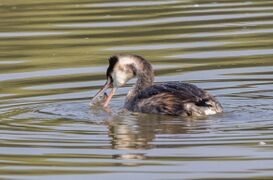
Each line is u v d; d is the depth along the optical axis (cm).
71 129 1602
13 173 1388
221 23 2486
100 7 2781
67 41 2373
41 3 2891
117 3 2831
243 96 1812
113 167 1402
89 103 1798
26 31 2498
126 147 1491
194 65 2075
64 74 2047
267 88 1864
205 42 2286
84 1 2895
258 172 1361
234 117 1642
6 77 2030
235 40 2295
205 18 2553
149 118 1673
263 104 1741
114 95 1912
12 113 1719
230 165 1392
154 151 1466
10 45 2355
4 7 2841
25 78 2019
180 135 1541
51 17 2656
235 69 2022
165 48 2242
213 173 1362
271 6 2698
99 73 2044
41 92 1886
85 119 1673
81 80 1988
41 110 1741
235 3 2766
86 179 1357
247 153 1440
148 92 1748
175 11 2659
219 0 2825
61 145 1510
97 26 2516
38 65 2134
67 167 1408
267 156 1423
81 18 2625
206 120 1631
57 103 1797
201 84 1917
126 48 2258
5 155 1468
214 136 1526
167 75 2000
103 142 1522
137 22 2536
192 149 1468
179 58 2144
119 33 2425
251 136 1520
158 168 1391
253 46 2228
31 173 1386
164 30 2430
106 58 2178
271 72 1984
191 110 1669
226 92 1848
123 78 1864
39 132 1584
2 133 1581
